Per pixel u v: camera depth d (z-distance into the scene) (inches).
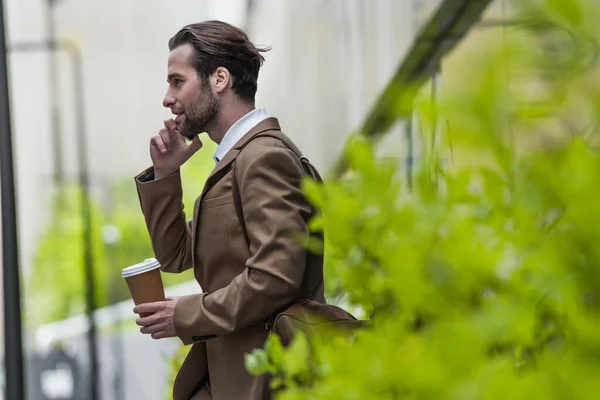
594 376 66.7
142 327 240.1
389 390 82.7
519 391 68.5
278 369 133.6
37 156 1167.0
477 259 81.0
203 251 245.6
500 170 74.3
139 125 1186.0
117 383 1042.7
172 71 258.8
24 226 1139.9
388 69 443.2
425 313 86.4
